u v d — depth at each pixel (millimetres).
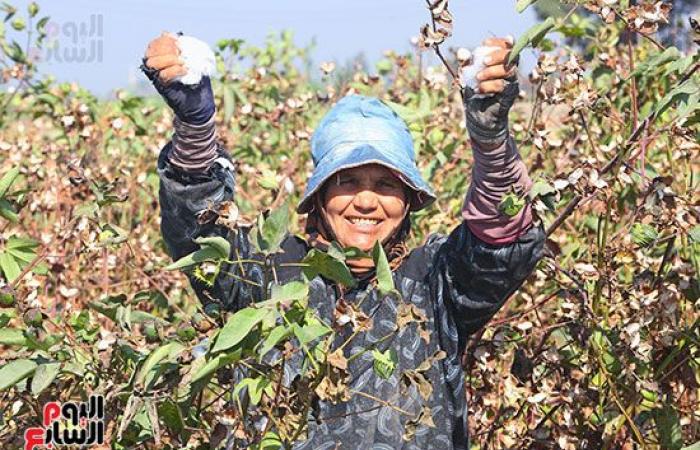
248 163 5395
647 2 2742
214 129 2508
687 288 3000
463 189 4770
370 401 2602
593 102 2986
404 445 2584
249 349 2369
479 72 2350
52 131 6023
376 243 2289
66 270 3893
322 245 2713
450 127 5098
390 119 2766
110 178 4711
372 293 2676
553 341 3123
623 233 3016
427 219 4406
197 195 2527
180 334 2557
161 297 3861
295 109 5113
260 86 5680
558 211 3967
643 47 4992
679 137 2988
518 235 2559
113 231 2918
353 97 2801
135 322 2697
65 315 3322
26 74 5348
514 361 3133
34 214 4359
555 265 2975
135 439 2779
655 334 3012
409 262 2730
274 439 2469
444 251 2684
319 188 2701
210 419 2811
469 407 3158
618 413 3062
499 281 2607
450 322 2680
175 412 2650
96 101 5344
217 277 2627
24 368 2584
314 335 2297
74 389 2855
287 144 5477
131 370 2719
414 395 2609
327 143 2734
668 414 3041
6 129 6086
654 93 3932
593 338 3000
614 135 3961
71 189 4344
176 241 2590
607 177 3107
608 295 3033
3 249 2898
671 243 3033
